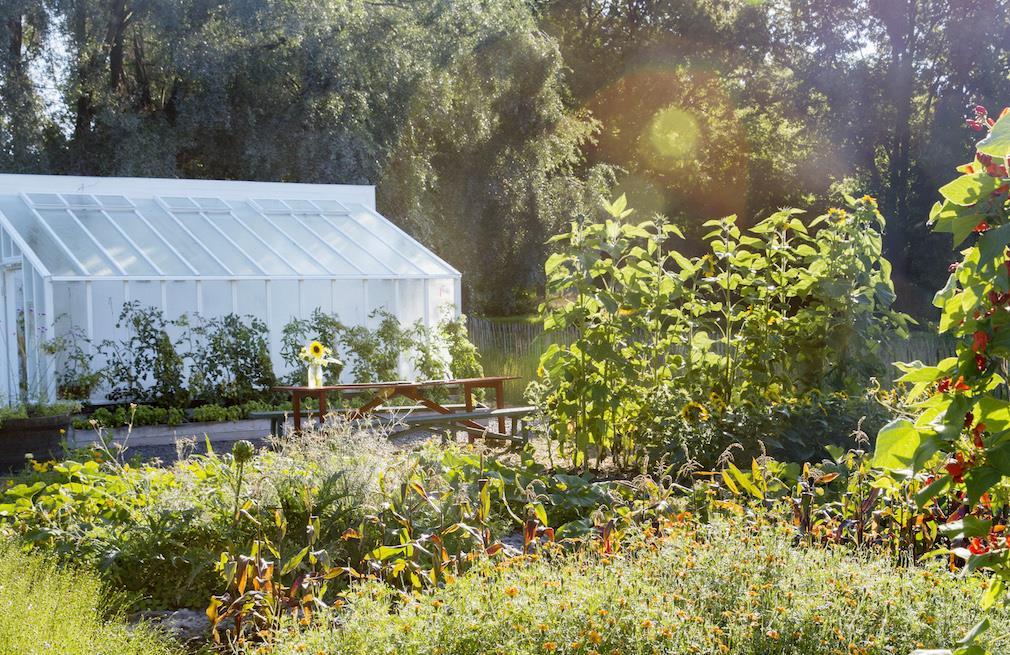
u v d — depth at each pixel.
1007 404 2.36
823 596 3.49
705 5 35.00
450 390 14.97
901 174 32.91
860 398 7.64
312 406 13.34
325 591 4.56
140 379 13.16
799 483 5.20
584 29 36.75
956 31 31.11
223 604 4.45
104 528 5.23
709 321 8.54
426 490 5.55
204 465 6.25
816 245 9.32
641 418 7.79
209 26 23.17
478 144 27.80
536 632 3.22
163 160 23.03
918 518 4.81
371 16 24.45
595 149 36.69
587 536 4.84
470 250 27.80
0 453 9.73
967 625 3.41
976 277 2.39
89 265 13.27
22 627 3.50
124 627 3.91
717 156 36.72
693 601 3.54
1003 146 2.24
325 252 15.53
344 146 23.34
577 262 8.10
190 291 13.87
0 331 14.77
